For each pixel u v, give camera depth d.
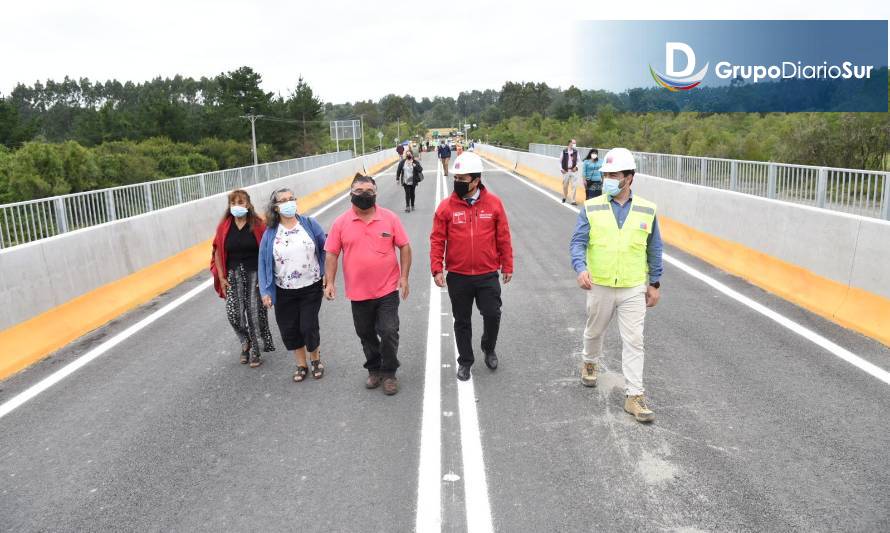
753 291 8.30
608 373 5.68
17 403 5.40
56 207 8.78
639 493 3.75
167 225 10.35
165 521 3.63
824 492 3.70
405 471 4.08
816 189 8.31
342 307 8.26
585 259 4.92
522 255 11.19
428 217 16.80
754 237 9.12
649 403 5.01
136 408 5.23
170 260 10.29
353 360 6.24
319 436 4.62
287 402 5.26
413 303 8.26
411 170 17.88
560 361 6.01
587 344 5.29
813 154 28.77
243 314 6.16
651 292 4.93
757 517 3.48
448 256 5.51
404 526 3.50
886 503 3.58
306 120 96.81
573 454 4.23
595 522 3.48
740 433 4.45
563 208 17.89
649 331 6.76
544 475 3.98
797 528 3.38
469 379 5.61
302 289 5.55
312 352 5.74
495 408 5.00
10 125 70.94
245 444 4.53
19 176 41.81
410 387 5.48
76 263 7.62
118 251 8.66
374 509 3.67
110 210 10.19
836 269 7.12
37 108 179.88
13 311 6.46
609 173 4.73
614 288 4.84
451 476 4.00
